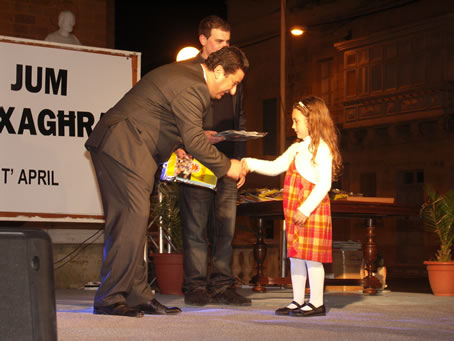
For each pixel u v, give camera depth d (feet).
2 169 20.47
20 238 3.84
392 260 80.89
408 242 80.02
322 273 13.52
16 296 3.81
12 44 20.71
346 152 90.53
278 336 9.80
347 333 10.28
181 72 13.34
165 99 13.12
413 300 18.95
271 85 92.12
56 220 21.01
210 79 13.50
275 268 29.19
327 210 13.62
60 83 21.18
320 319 12.71
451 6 79.25
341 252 23.62
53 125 21.08
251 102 94.22
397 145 84.84
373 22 86.48
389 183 85.46
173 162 14.34
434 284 21.39
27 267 3.83
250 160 14.02
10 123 20.63
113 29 33.27
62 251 26.45
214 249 16.83
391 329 11.12
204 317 12.65
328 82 90.74
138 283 13.43
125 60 21.91
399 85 83.56
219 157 13.51
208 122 16.28
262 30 93.04
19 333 3.79
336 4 88.94
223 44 15.64
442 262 21.25
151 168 13.24
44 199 20.92
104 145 13.14
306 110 13.64
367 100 86.33
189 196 16.62
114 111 13.39
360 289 23.53
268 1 92.43
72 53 21.36
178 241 22.29
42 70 20.99
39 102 20.95
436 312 14.82
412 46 82.79
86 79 21.48
